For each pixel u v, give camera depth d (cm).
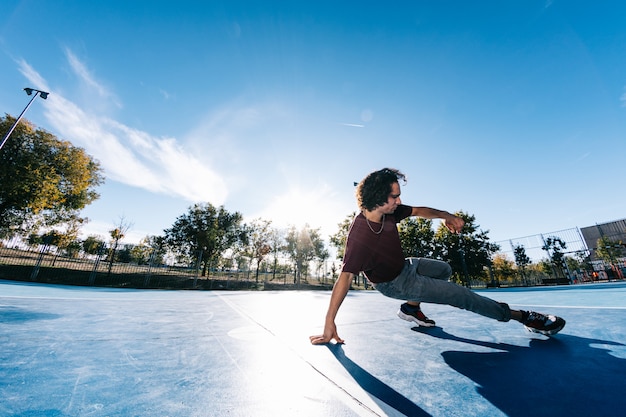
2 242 1345
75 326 193
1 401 80
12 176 1456
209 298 521
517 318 153
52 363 116
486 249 2141
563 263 1348
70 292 579
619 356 116
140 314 263
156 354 135
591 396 83
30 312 239
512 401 82
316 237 3122
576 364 110
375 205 147
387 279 153
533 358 120
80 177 1880
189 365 120
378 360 125
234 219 2822
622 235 1914
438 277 179
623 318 193
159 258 2155
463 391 91
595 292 503
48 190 1619
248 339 168
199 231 2472
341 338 170
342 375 108
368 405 83
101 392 90
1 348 133
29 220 1767
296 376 107
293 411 80
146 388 95
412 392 91
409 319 206
